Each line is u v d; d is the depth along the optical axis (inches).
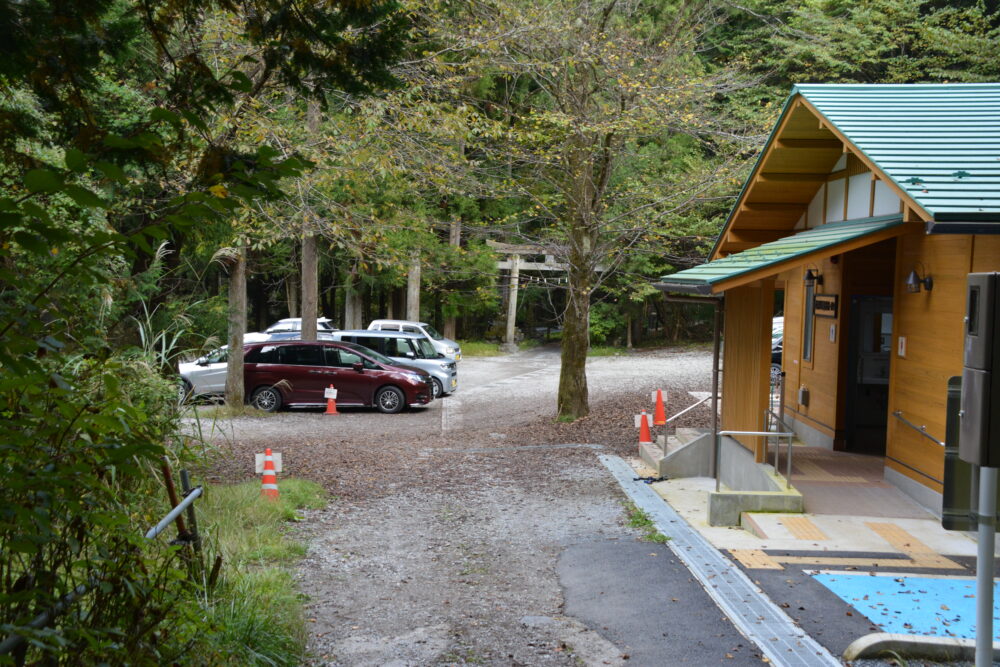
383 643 258.4
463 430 796.6
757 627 261.9
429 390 949.8
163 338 335.9
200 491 224.5
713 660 238.4
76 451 116.9
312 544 380.8
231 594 255.9
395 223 577.6
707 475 569.6
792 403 655.8
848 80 1143.0
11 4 171.5
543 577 333.1
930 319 406.3
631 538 388.2
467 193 680.4
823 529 379.9
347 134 503.2
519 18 610.9
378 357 950.4
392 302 1737.2
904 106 463.8
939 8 1206.9
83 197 91.9
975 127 423.2
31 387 113.1
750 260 498.0
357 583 324.5
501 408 962.7
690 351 1587.1
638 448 656.4
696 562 336.2
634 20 773.9
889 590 296.7
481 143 669.3
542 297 1798.7
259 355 946.7
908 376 433.7
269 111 474.9
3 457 109.1
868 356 553.6
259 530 377.7
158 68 356.8
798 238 534.9
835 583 305.0
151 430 212.2
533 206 818.8
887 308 550.9
